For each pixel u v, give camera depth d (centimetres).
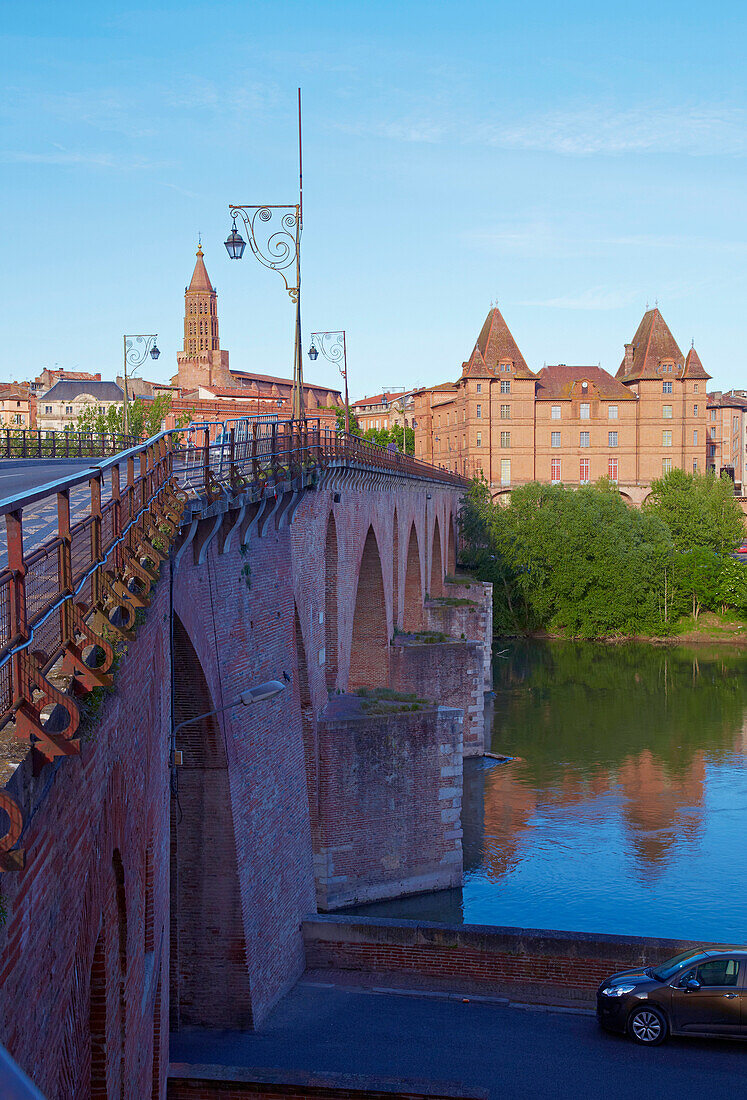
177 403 10362
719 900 3594
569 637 10231
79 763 747
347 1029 2208
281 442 2884
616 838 4259
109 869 907
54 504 2080
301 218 3212
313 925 2606
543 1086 1902
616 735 6072
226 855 2195
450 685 5512
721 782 5072
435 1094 1591
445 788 3650
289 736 2772
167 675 1578
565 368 14588
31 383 16588
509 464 13862
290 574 2906
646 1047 2091
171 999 2214
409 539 6375
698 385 14125
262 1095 1631
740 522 11706
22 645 608
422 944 2522
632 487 14075
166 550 1339
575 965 2412
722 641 9875
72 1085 746
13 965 550
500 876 3853
